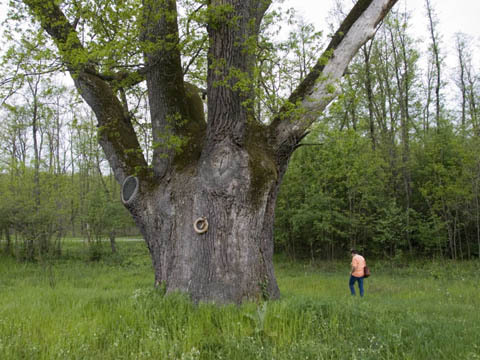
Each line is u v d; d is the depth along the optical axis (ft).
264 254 21.35
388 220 49.78
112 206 66.54
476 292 29.32
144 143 25.86
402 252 54.29
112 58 19.79
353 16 22.79
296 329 14.92
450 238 50.06
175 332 14.55
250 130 22.16
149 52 20.54
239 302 19.21
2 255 66.49
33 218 45.93
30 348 12.86
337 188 56.95
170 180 22.50
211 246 20.11
